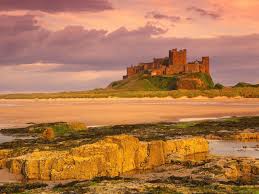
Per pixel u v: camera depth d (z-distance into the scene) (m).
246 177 39.59
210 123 90.44
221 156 49.16
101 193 30.14
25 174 39.41
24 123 99.31
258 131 76.25
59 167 39.41
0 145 56.09
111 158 41.53
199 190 31.12
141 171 43.06
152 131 76.00
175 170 42.94
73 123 78.69
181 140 53.22
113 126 85.69
